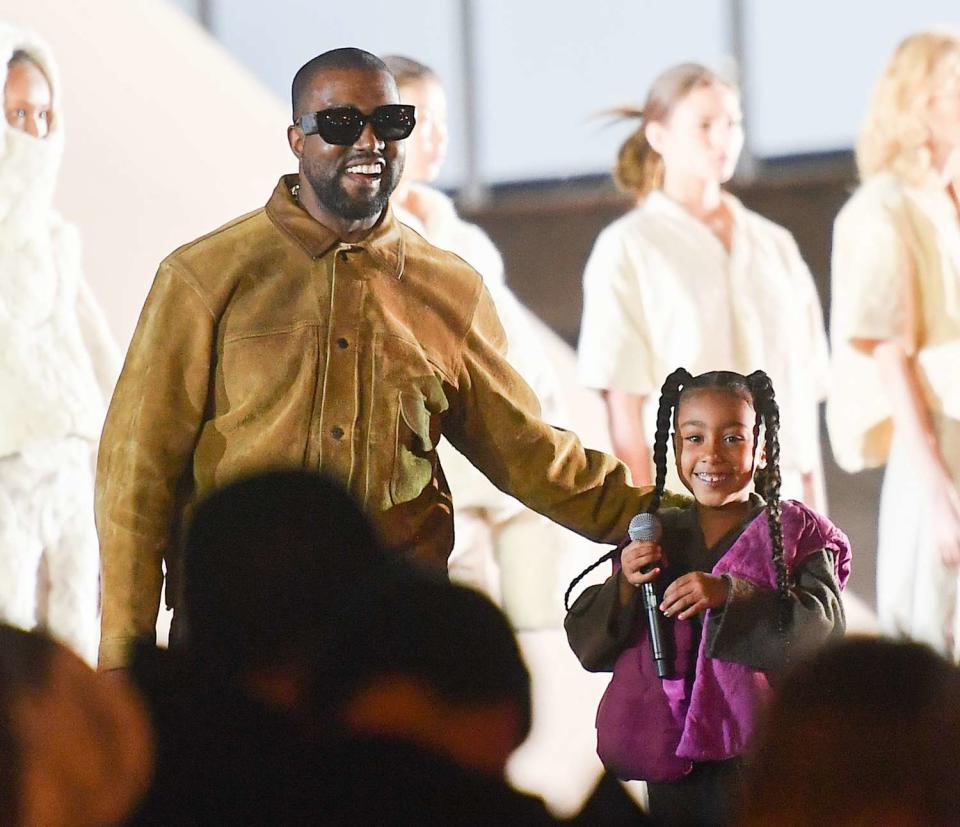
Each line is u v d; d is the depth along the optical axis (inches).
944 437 549.6
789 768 150.7
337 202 320.5
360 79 318.7
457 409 335.6
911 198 558.3
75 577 470.6
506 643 188.4
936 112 557.6
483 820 183.6
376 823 184.4
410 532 322.7
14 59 472.1
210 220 553.9
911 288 553.3
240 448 316.2
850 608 553.0
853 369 557.0
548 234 576.1
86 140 532.7
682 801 297.7
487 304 342.3
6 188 468.1
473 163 595.5
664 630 299.9
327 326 320.5
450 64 600.1
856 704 150.6
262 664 214.5
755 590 292.2
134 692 188.2
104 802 160.1
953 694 150.5
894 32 578.9
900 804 148.2
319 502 222.4
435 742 185.9
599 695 531.8
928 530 545.3
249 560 219.5
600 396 560.4
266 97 574.6
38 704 159.6
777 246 564.1
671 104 562.9
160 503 316.2
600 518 339.6
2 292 463.2
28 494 458.6
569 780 510.0
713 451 303.9
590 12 594.9
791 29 586.9
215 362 319.0
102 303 528.4
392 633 189.2
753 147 585.0
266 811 187.0
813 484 553.9
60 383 467.5
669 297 555.8
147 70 548.1
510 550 526.9
